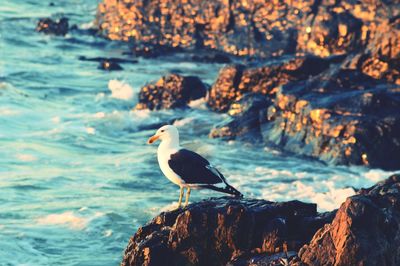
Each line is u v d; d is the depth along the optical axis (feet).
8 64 114.83
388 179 54.85
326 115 78.74
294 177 71.51
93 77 110.93
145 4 136.05
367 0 118.83
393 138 76.64
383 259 37.37
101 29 139.74
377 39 89.40
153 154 77.56
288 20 124.67
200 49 131.64
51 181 67.62
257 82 93.56
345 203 38.19
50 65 116.98
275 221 41.27
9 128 84.12
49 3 165.78
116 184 67.87
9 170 70.18
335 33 119.24
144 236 43.47
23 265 50.80
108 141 82.79
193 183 47.11
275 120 83.71
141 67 119.14
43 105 95.04
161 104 95.20
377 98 79.51
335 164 76.13
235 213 41.16
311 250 38.42
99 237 55.67
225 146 81.00
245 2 128.16
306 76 92.79
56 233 55.83
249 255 40.73
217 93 94.84
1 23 142.61
